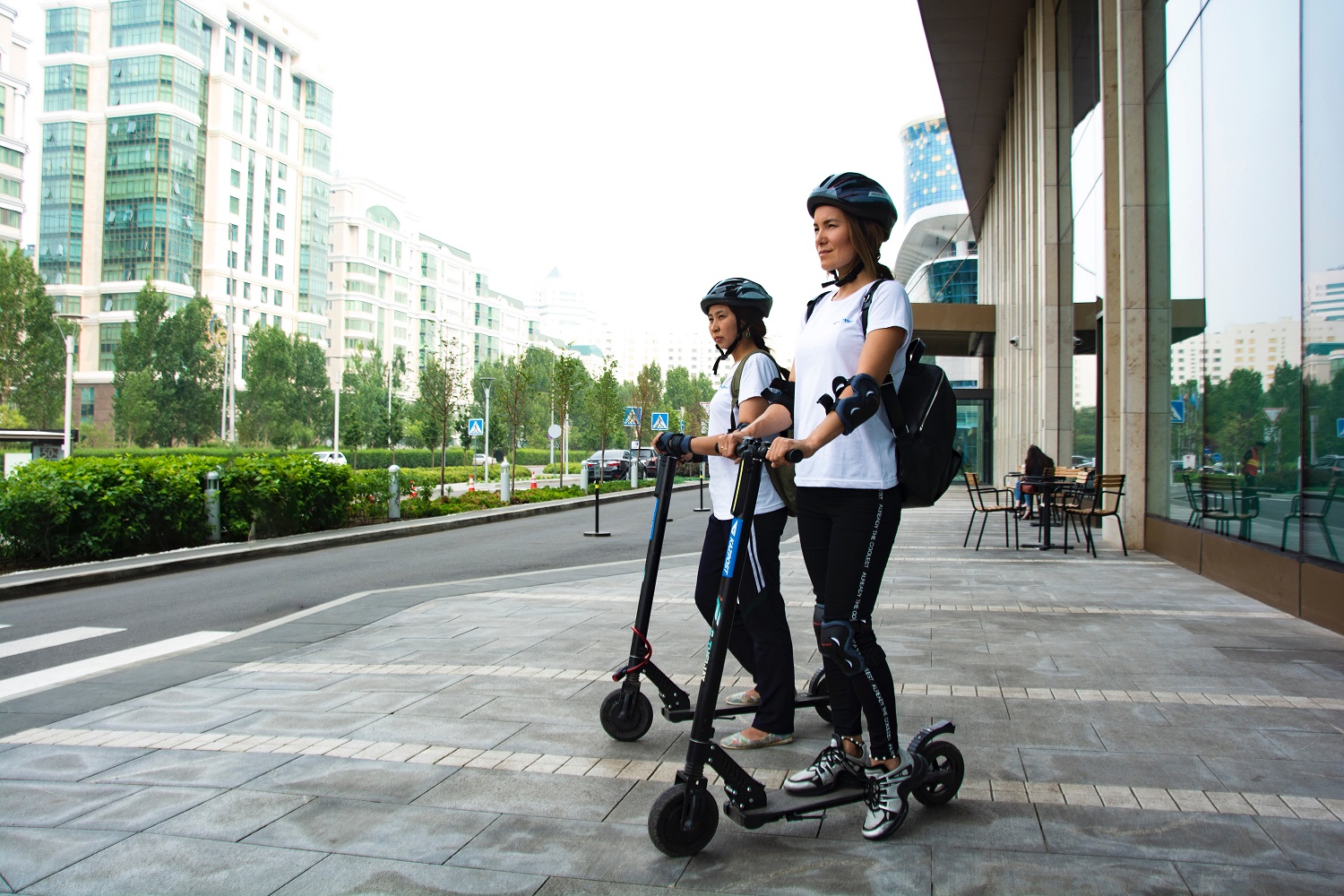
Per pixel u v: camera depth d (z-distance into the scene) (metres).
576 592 7.92
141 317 68.44
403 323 115.12
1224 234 8.39
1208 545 8.45
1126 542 10.91
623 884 2.38
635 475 32.50
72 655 6.07
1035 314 19.30
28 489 10.56
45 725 4.04
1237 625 5.99
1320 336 6.29
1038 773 3.17
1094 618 6.28
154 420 66.94
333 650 5.62
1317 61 6.41
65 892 2.39
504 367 97.44
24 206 80.25
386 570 10.58
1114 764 3.26
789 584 8.06
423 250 120.25
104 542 11.22
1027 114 19.23
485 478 42.50
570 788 3.11
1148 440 10.77
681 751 3.50
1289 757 3.32
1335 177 6.15
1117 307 11.77
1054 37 17.02
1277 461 7.00
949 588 7.77
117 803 3.03
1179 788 3.02
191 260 84.88
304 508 14.57
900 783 2.62
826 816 2.84
